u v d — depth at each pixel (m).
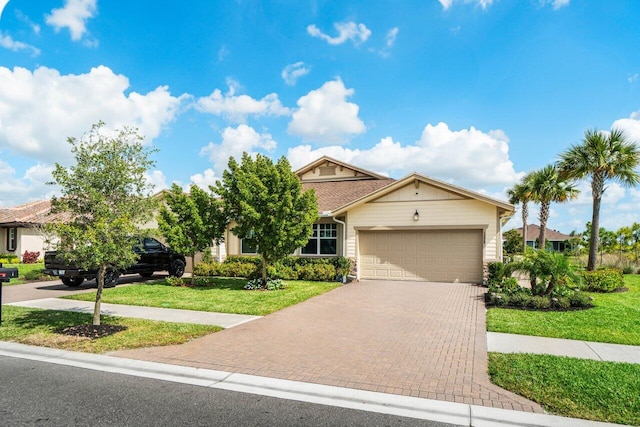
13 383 5.50
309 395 5.08
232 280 17.31
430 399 4.91
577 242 38.88
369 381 5.52
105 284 15.31
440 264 16.83
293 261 18.05
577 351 6.90
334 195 20.91
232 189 14.87
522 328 8.49
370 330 8.51
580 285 11.24
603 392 5.03
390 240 17.52
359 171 23.36
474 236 16.45
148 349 7.07
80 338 7.71
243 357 6.60
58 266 14.66
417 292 13.89
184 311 10.53
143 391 5.20
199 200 15.12
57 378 5.70
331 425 4.25
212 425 4.23
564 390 5.11
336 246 18.66
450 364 6.25
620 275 15.44
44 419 4.34
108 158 8.23
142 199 8.53
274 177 13.80
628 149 17.45
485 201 15.84
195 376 5.77
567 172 18.81
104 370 6.05
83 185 7.80
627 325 8.75
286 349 7.07
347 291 14.20
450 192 16.48
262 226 13.86
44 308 11.09
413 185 17.03
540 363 6.14
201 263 19.72
